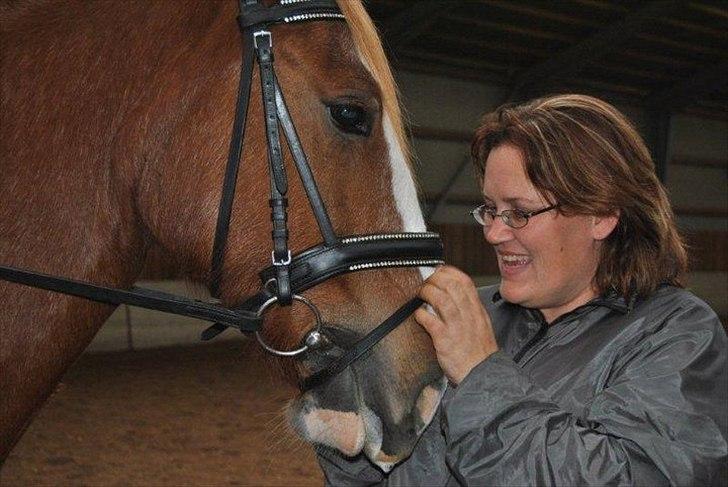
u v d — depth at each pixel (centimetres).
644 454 94
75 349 123
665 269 116
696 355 100
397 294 117
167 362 629
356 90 114
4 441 121
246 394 509
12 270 107
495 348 106
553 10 796
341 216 114
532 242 112
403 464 128
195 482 329
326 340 115
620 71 969
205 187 115
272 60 113
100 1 121
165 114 116
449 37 814
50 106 117
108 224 120
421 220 121
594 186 108
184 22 119
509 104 125
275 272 113
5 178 115
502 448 97
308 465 358
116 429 410
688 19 858
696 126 1112
